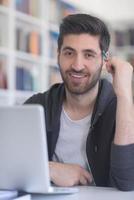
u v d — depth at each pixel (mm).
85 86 1524
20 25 4254
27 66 4344
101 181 1541
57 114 1634
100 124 1557
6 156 1066
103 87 1608
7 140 1045
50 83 4516
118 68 1466
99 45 1502
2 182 1118
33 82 4246
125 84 1437
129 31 5836
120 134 1330
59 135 1626
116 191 1302
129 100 1395
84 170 1475
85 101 1590
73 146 1598
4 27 3895
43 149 1024
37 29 4414
